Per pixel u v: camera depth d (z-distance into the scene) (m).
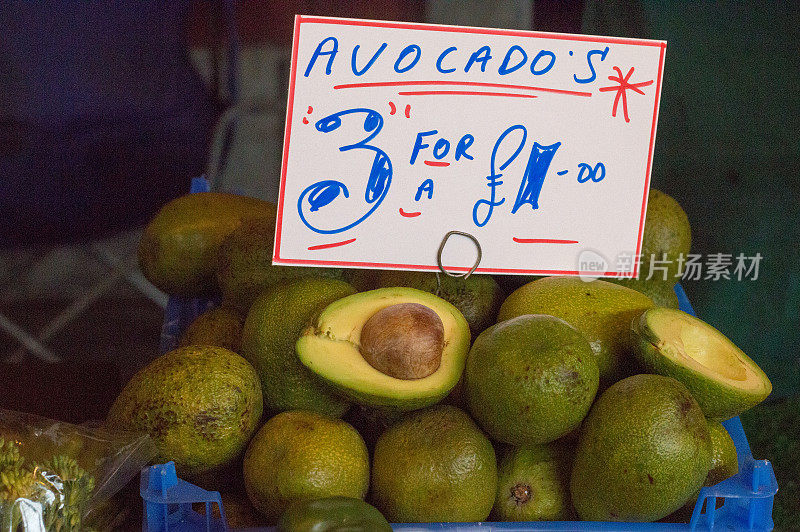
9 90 1.53
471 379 0.69
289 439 0.67
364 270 0.89
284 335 0.75
